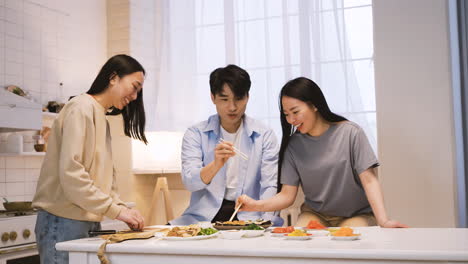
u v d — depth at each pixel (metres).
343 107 3.95
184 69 4.55
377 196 2.50
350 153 2.62
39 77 4.09
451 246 1.53
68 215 2.15
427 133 3.30
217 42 4.45
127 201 4.52
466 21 3.27
